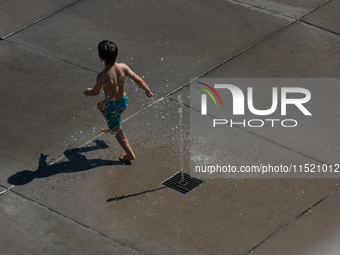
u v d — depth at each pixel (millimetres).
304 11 9094
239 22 8812
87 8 9328
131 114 6707
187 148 6090
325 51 8008
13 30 8711
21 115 6730
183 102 6938
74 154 6039
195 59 7895
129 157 5855
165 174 5715
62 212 5242
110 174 5734
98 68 7719
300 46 8141
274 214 5141
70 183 5617
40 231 5020
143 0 9555
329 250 4707
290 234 4898
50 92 7180
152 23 8836
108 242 4867
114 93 5457
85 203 5352
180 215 5164
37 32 8633
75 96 7094
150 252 4746
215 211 5203
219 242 4840
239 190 5461
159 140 6230
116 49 5348
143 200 5367
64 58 7953
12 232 5008
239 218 5105
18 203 5359
